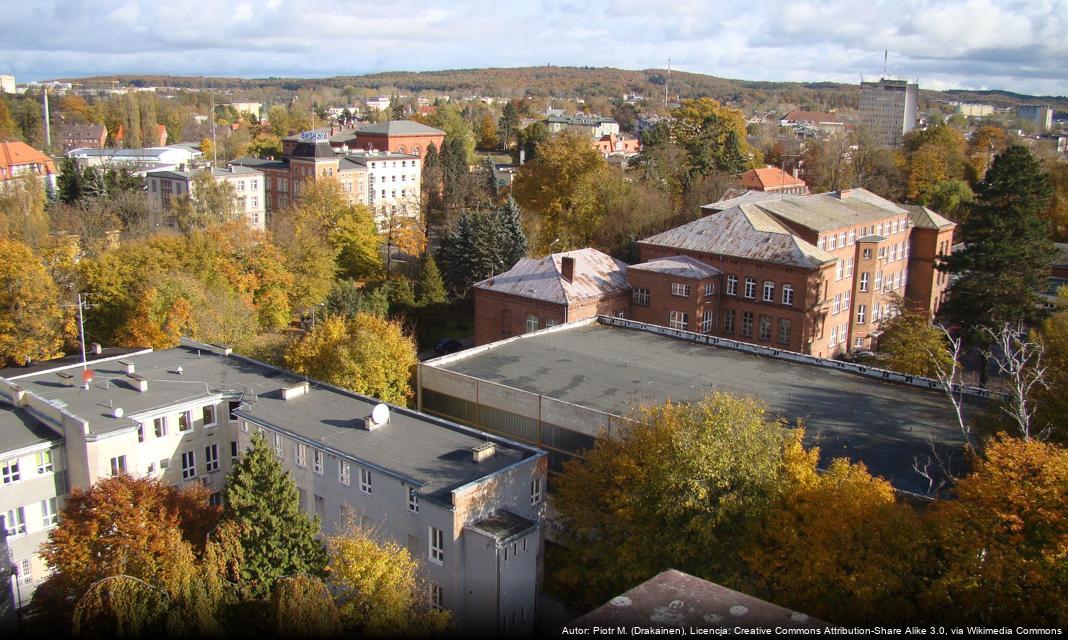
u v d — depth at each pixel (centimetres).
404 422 5075
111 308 8581
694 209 11300
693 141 14412
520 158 19338
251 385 5750
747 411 3919
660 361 6431
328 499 4788
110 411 5238
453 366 6275
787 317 8069
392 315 9744
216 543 3438
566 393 5681
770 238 8269
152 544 3697
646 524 3969
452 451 4659
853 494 3444
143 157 19362
